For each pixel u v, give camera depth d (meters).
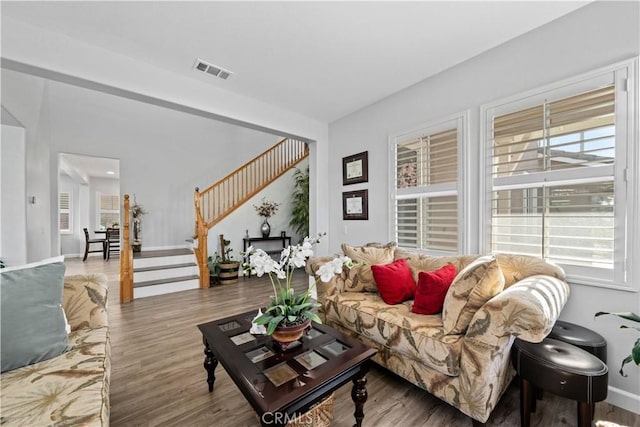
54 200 4.84
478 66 2.41
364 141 3.53
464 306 1.57
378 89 3.05
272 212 6.03
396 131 3.12
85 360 1.33
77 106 5.08
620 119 1.70
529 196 2.11
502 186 2.24
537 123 2.05
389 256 2.70
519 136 2.16
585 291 1.82
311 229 4.10
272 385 1.16
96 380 1.19
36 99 3.83
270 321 1.41
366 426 1.51
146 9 1.85
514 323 1.29
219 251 5.34
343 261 1.58
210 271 4.99
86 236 6.88
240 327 1.75
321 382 1.19
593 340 1.59
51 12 1.87
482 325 1.40
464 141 2.48
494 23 2.01
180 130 6.19
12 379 1.17
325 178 4.07
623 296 1.68
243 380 1.20
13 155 3.26
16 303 1.30
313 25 2.03
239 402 1.72
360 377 1.42
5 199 3.19
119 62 2.37
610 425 1.40
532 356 1.41
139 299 3.93
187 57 2.43
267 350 1.49
